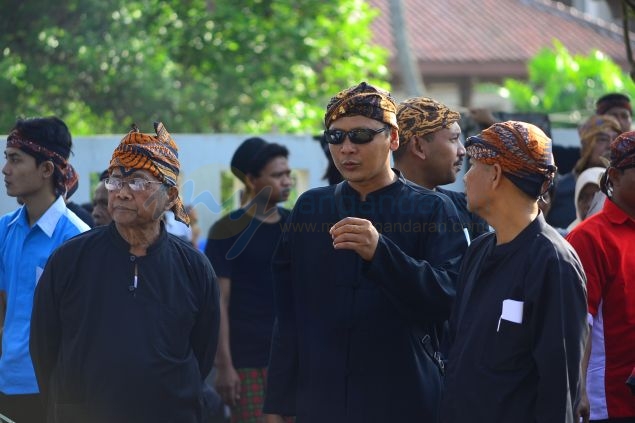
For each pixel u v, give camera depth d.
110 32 18.56
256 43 20.91
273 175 10.38
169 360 7.17
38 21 18.08
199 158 14.16
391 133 7.12
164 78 18.97
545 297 6.00
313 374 7.14
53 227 8.29
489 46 35.84
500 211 6.24
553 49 36.00
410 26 36.56
